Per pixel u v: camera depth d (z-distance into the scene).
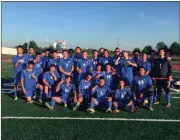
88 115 6.94
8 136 5.29
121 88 7.45
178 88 11.23
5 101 8.64
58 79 8.84
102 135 5.39
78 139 5.15
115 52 9.61
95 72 8.79
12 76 16.69
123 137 5.29
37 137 5.25
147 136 5.36
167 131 5.69
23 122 6.23
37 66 9.46
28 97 8.42
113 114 7.07
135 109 7.50
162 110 7.59
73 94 8.03
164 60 8.30
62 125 6.03
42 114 6.99
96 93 7.68
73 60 9.64
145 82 7.78
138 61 9.41
